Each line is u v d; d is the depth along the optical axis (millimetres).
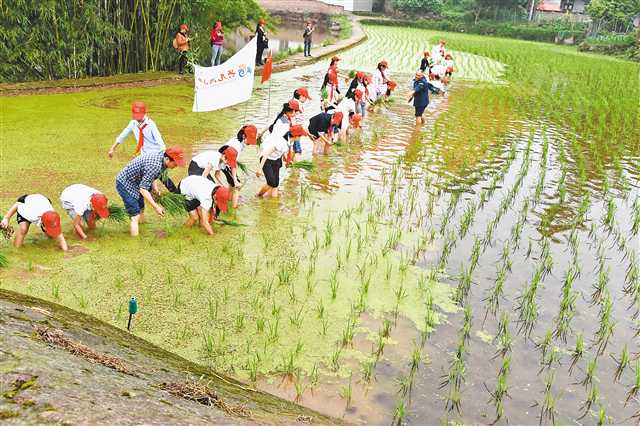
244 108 15039
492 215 8930
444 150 12398
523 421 4504
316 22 48812
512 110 17391
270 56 11789
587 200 9570
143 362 3473
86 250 6820
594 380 5102
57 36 16047
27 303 3852
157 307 5715
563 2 60250
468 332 5707
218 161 8078
